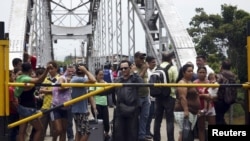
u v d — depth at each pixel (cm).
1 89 556
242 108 912
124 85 586
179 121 822
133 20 2200
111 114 1712
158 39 1872
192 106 816
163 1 1759
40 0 2811
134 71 949
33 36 2220
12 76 912
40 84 583
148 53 1939
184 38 1655
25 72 841
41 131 888
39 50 2527
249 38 532
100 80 1121
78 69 889
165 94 964
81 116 877
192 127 822
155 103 1054
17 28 1784
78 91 867
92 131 953
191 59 1603
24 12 1847
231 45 2980
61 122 944
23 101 852
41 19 2881
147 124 1141
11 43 1709
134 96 873
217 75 1005
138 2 2086
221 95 891
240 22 2966
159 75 986
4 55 555
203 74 883
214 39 3084
